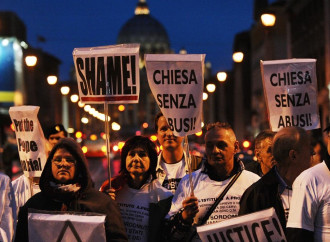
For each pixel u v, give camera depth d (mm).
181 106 6297
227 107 110438
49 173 5898
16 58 86250
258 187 5883
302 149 5750
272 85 7047
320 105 48500
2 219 6133
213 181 6402
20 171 40219
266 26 11750
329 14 47125
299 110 7020
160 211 6762
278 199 5820
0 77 84125
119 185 6859
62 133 8906
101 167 41406
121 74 6691
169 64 6285
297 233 5273
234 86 108562
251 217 5680
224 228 5715
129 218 6812
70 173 5836
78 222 5668
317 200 5281
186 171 7723
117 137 9172
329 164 5316
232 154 6359
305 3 56406
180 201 6461
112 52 6688
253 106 95688
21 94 88812
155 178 6898
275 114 7059
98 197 5871
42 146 6945
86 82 6727
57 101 110688
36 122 6922
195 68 6293
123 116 165375
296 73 7016
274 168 5922
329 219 5273
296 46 61406
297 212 5316
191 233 6301
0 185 6148
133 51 6668
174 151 7805
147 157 6785
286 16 70750
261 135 7348
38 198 5926
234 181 6371
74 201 5809
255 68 93938
